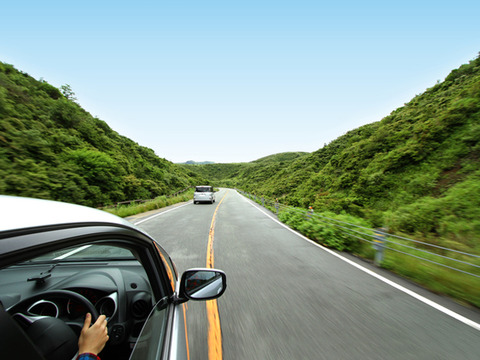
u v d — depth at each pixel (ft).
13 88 110.22
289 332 9.46
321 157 214.90
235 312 11.02
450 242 25.25
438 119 91.50
